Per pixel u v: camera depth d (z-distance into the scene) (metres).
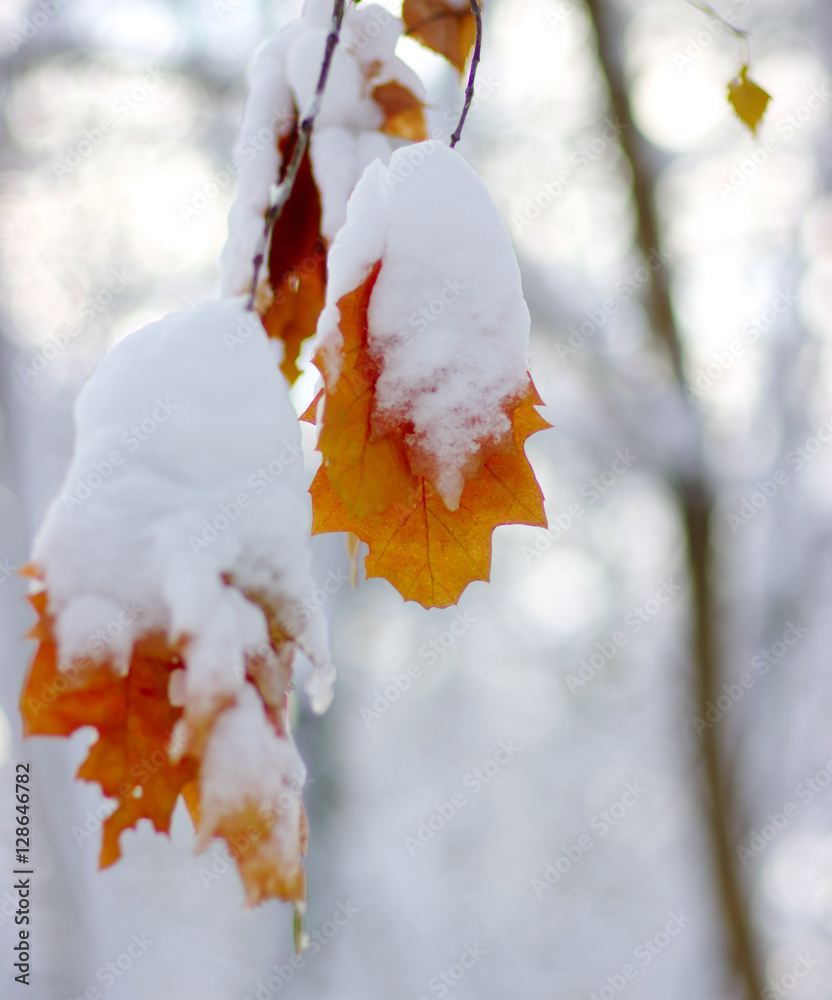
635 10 4.53
